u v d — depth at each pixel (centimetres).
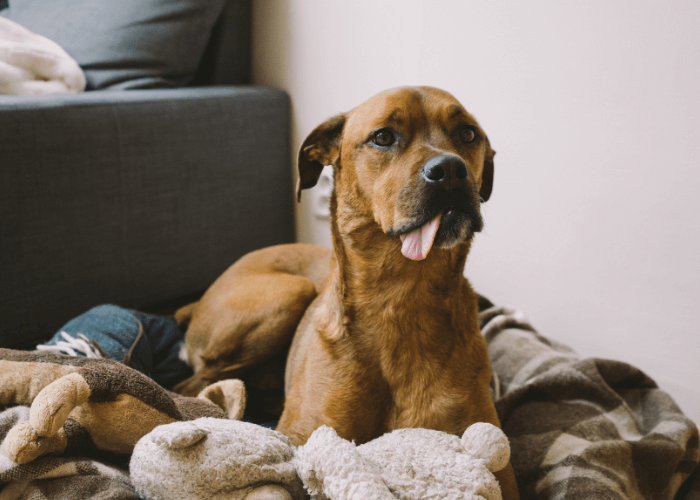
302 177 155
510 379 178
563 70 183
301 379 141
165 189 234
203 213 249
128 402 110
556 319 203
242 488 92
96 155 210
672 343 173
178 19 253
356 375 130
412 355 129
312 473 94
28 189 195
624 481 130
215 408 136
